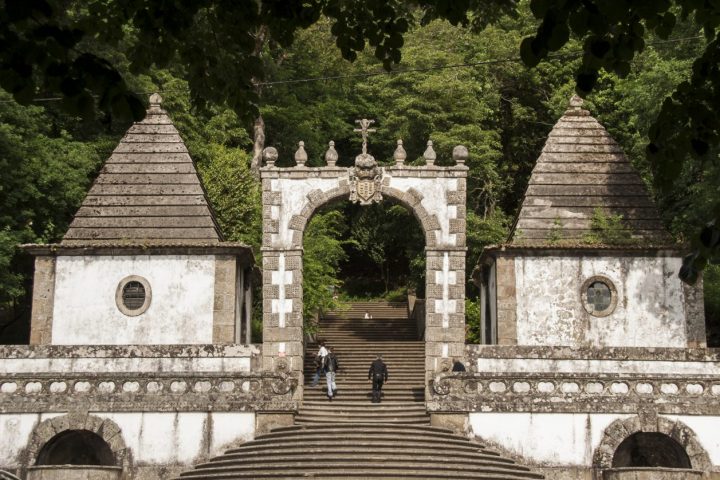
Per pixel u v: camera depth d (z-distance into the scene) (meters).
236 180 43.56
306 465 27.25
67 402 29.47
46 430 29.23
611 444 29.25
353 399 32.50
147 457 29.31
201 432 29.48
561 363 31.28
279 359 31.89
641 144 39.62
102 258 33.22
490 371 31.25
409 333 45.12
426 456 28.08
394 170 33.25
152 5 12.20
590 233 33.59
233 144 53.28
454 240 32.88
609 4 10.36
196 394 29.77
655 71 35.00
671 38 36.25
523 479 27.84
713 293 36.75
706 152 12.46
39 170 37.25
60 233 39.09
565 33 10.68
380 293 57.69
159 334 32.75
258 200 43.56
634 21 11.30
